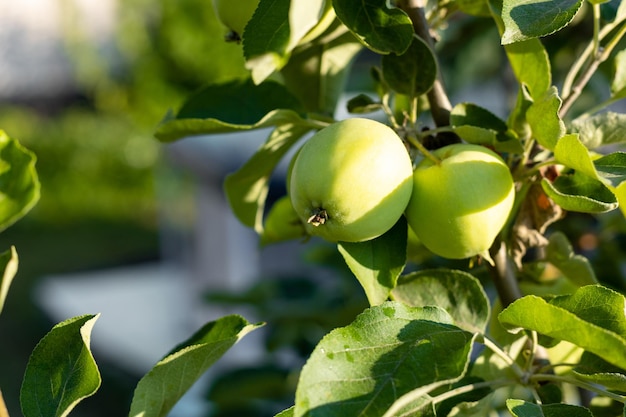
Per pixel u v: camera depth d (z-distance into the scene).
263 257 2.53
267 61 0.77
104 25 6.28
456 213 0.74
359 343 0.70
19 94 5.89
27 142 6.89
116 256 5.77
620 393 0.83
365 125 0.74
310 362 0.69
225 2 0.80
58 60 5.89
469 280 0.79
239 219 0.90
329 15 0.80
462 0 0.84
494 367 0.83
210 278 2.67
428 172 0.75
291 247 2.51
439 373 0.70
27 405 0.73
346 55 0.87
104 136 7.07
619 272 1.08
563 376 0.75
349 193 0.73
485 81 1.61
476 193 0.74
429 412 0.71
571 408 0.71
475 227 0.74
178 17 5.09
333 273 1.40
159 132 0.81
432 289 0.79
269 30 0.76
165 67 5.48
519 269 0.84
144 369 2.63
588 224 1.10
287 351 1.42
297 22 0.76
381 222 0.74
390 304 0.72
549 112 0.73
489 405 0.81
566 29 1.18
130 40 5.54
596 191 0.76
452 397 0.77
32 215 6.93
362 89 1.47
